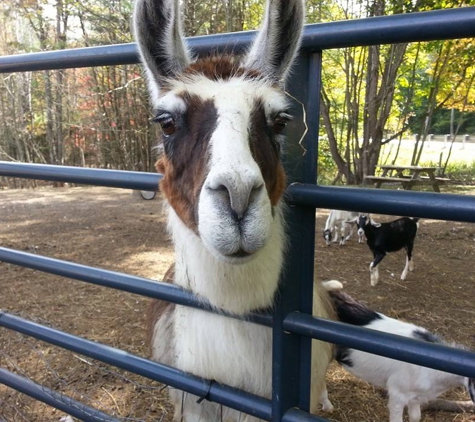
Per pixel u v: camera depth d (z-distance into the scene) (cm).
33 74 1152
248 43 109
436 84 876
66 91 1141
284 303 90
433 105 908
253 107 94
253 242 81
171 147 101
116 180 113
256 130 93
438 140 1892
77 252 429
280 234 94
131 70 861
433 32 68
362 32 75
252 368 114
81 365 226
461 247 459
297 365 93
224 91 96
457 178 988
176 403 138
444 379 179
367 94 841
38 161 1252
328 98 984
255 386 116
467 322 278
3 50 1123
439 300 315
